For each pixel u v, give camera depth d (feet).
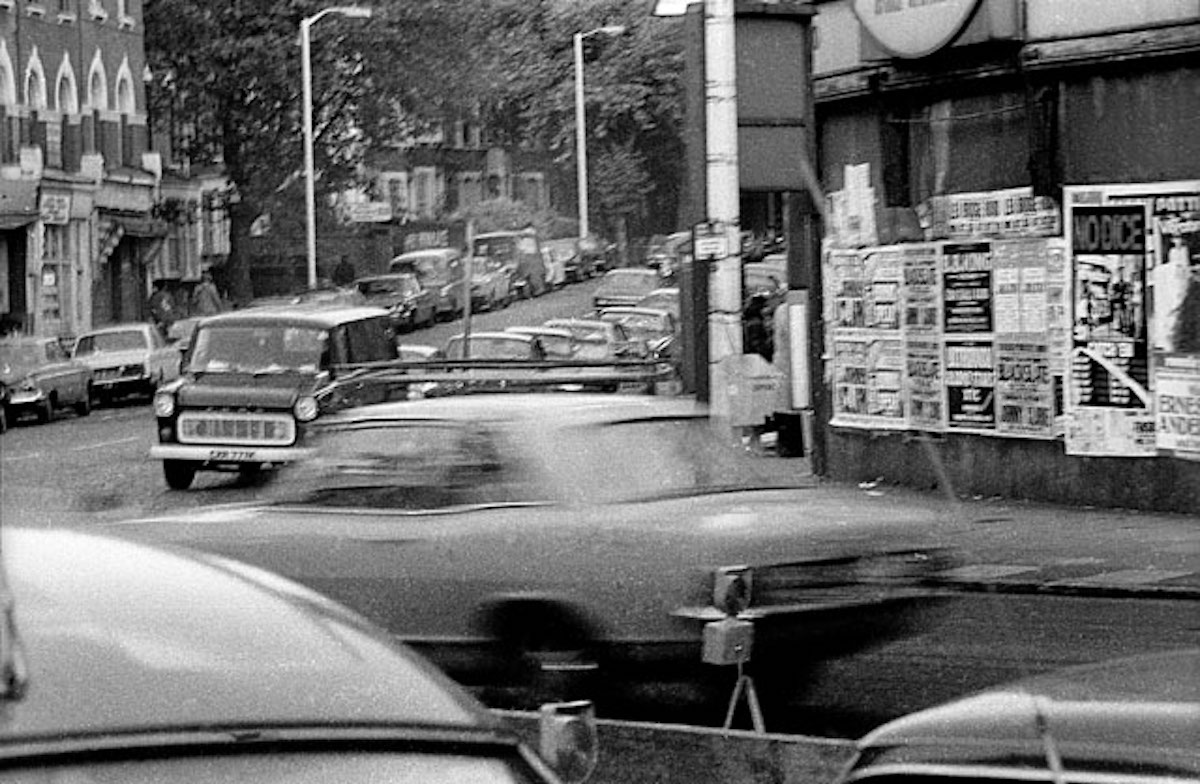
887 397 84.28
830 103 86.84
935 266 81.66
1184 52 71.20
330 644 12.61
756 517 36.01
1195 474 71.92
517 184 315.78
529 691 36.47
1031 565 60.64
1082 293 75.05
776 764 27.86
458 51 274.57
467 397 40.75
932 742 15.03
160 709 11.05
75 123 232.53
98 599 12.21
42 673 10.95
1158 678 15.47
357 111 273.54
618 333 150.41
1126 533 67.36
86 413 166.61
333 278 286.25
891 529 37.22
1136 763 13.57
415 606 37.68
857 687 41.47
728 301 73.97
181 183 266.77
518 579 36.60
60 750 10.45
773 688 36.45
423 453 38.75
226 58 262.26
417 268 231.91
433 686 12.65
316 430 41.34
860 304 85.76
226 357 93.56
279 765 11.28
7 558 12.62
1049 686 15.71
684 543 35.45
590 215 292.40
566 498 36.99
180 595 12.66
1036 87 75.77
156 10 263.49
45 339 161.27
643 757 29.17
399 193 334.24
